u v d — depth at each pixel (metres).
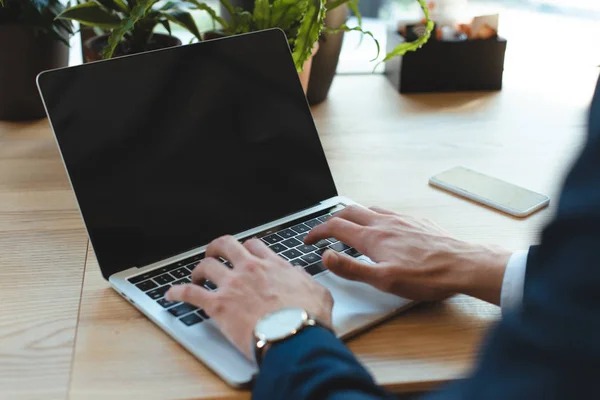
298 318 0.63
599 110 0.43
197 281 0.75
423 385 0.66
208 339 0.69
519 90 1.45
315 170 0.97
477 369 0.44
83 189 0.81
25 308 0.76
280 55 0.99
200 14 1.44
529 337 0.41
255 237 0.87
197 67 0.92
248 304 0.68
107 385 0.65
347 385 0.55
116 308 0.76
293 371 0.57
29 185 1.03
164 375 0.66
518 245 0.90
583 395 0.38
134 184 0.84
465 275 0.74
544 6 1.72
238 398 0.64
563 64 1.58
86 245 0.89
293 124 0.97
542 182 1.07
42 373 0.66
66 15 1.12
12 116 1.24
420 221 0.85
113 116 0.84
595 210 0.39
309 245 0.85
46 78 0.81
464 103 1.38
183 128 0.89
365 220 0.84
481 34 1.42
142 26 1.16
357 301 0.75
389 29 1.51
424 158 1.14
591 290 0.39
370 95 1.42
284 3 1.15
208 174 0.89
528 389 0.40
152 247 0.82
